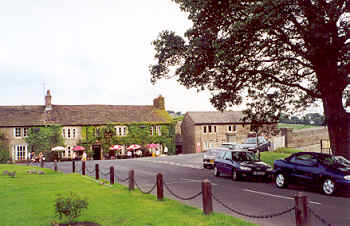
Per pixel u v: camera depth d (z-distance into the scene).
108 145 55.16
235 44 16.48
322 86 17.03
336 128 16.97
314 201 11.77
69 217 9.25
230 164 19.12
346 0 14.45
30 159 48.78
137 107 62.91
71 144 53.16
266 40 16.78
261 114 21.89
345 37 15.41
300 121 61.69
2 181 19.75
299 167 14.58
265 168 17.84
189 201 12.38
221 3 16.55
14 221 9.52
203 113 65.00
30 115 52.44
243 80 19.11
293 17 15.88
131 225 8.77
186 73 18.56
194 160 36.06
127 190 15.23
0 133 48.41
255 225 8.42
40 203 12.38
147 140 58.69
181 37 19.41
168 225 8.59
